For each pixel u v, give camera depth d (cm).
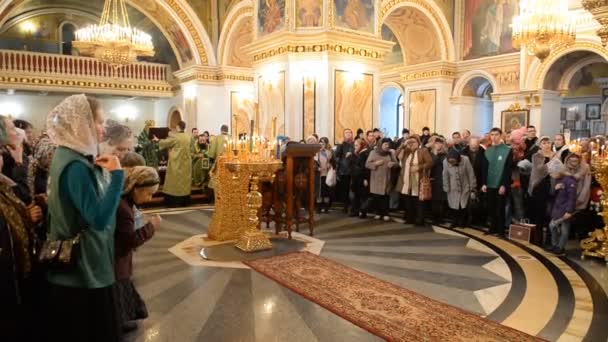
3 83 1608
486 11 1445
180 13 1578
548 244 609
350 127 1063
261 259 516
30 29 1922
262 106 1136
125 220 287
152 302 387
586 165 547
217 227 611
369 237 641
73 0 1912
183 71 1698
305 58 1027
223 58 1630
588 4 648
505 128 1387
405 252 560
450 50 1524
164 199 955
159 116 2144
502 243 611
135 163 323
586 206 547
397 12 1481
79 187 203
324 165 867
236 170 529
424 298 397
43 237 240
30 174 342
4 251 203
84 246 212
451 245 597
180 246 580
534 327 342
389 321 346
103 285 217
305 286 424
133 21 1923
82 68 1769
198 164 1004
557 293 418
